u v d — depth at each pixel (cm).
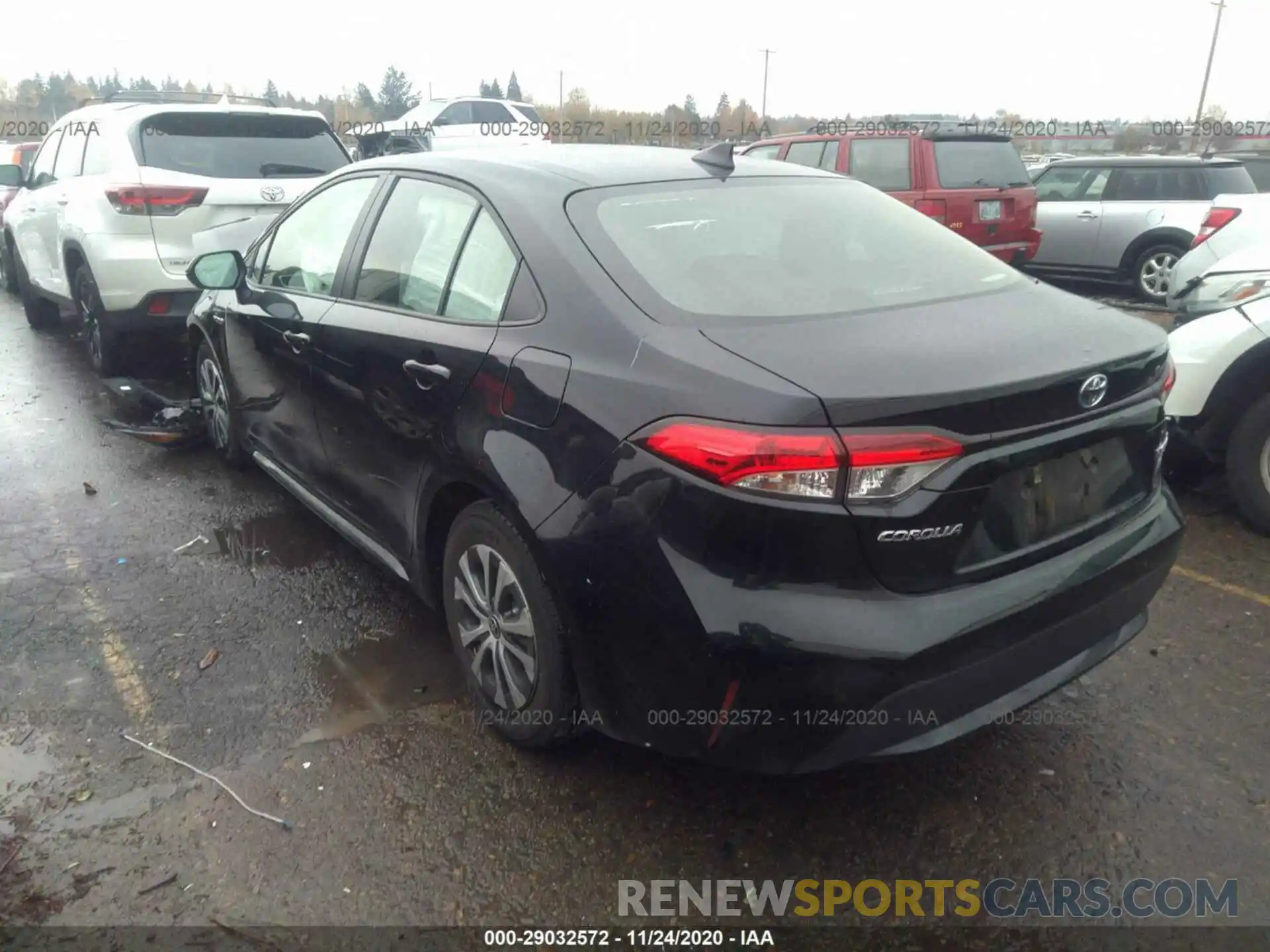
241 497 491
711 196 309
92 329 705
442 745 299
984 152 991
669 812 273
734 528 215
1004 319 262
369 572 412
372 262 352
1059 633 245
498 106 2128
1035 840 263
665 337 241
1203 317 455
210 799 275
